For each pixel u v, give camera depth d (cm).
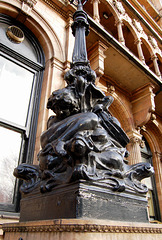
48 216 121
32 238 106
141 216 137
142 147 1014
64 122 159
